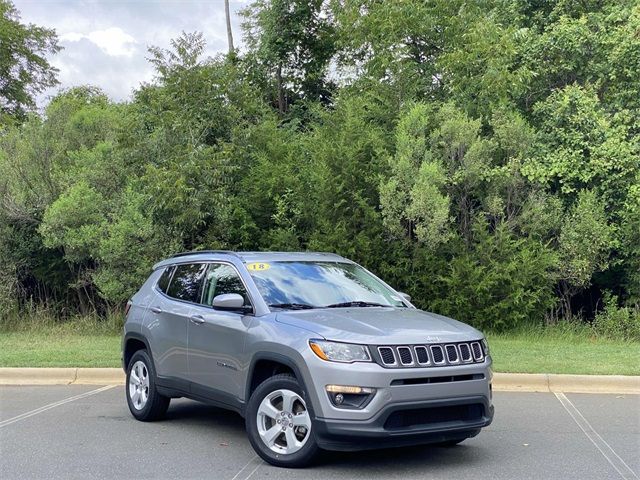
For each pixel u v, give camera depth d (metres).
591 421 7.94
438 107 15.96
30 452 6.66
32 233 16.91
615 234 14.56
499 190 14.77
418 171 14.01
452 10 17.56
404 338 5.61
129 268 14.98
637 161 14.38
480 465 6.13
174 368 7.32
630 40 15.06
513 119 14.85
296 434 5.88
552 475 5.85
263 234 15.66
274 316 6.22
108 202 15.63
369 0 18.16
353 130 15.16
